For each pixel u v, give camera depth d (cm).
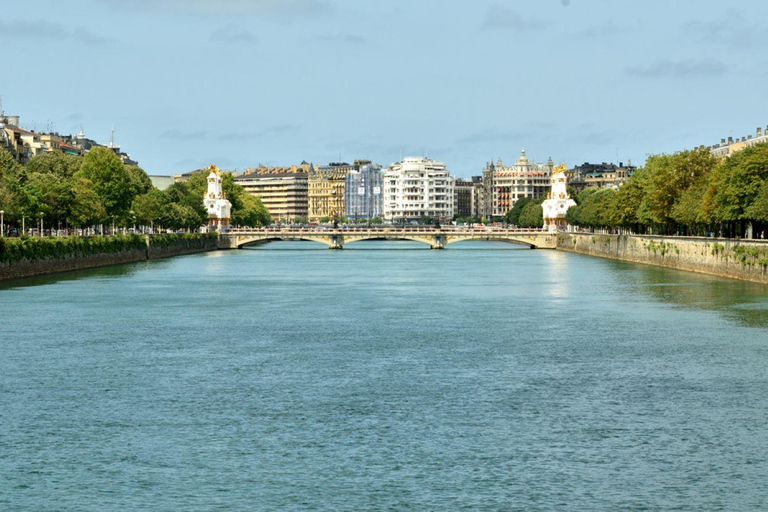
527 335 12269
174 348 11256
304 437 7469
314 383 9294
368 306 15700
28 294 17050
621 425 7800
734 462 6894
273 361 10425
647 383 9306
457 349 11188
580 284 19950
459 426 7762
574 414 8131
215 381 9381
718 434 7550
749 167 18725
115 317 13938
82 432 7600
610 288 18812
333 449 7169
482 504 6125
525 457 6994
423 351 11056
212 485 6444
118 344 11506
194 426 7769
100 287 18738
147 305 15600
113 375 9650
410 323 13475
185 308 15212
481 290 18825
